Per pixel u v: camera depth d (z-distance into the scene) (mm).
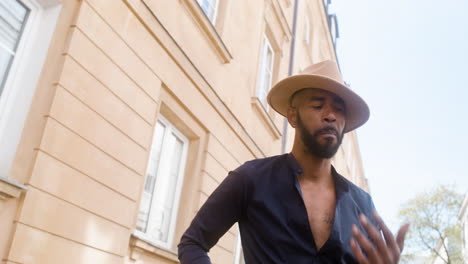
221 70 6273
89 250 3461
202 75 5496
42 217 3018
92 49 3617
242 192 1643
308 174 1703
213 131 5820
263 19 8328
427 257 25828
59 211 3176
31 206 2930
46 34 3295
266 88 8953
